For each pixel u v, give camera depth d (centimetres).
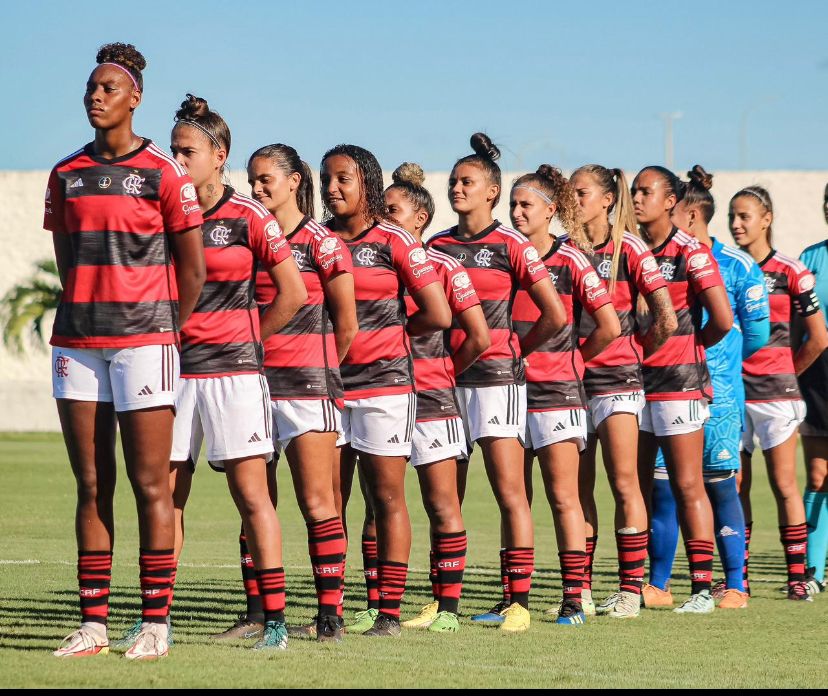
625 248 2569
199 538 4147
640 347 2642
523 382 2350
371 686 1579
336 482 2231
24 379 13800
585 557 2538
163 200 1738
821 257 3241
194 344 1905
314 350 2048
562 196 2516
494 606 2602
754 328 2942
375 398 2147
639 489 2617
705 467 2798
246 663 1719
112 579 2925
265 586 1903
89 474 1755
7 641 1872
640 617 2506
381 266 2161
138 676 1573
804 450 3212
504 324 2336
